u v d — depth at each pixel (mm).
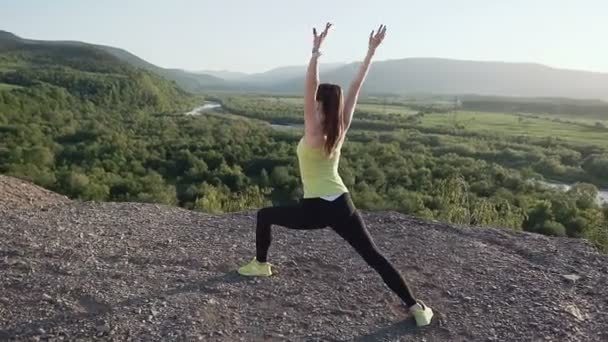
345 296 4414
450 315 4145
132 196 37062
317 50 3646
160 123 78500
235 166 48062
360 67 4105
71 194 35625
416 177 42156
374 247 3947
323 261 5184
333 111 3660
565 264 5309
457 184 12125
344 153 51531
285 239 5875
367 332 3846
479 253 5535
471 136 88438
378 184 39188
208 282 4570
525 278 4883
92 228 6105
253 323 3895
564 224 26672
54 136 59125
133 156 50188
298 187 43438
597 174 57500
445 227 6461
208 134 65500
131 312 3922
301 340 3699
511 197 35062
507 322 4039
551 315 4137
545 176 58969
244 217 6809
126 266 4918
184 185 44594
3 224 6074
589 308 4332
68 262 4945
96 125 66000
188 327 3750
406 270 5039
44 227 6047
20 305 4012
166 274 4723
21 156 43531
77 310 3967
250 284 4555
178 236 5930
